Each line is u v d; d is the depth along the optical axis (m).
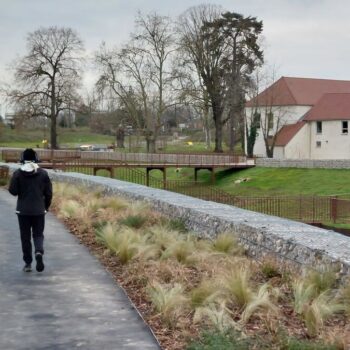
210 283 8.23
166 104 78.44
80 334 6.99
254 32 78.31
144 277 9.59
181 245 11.20
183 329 7.02
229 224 12.23
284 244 9.90
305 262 9.17
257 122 84.62
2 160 69.12
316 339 6.46
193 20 79.94
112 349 6.47
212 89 78.31
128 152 81.62
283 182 61.56
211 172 69.31
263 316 7.20
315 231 10.71
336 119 79.19
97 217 16.75
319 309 7.02
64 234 14.97
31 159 10.55
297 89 87.38
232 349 5.92
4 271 10.55
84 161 63.06
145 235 12.59
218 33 77.75
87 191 23.14
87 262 11.38
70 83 87.38
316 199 39.72
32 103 85.56
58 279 9.90
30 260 10.53
